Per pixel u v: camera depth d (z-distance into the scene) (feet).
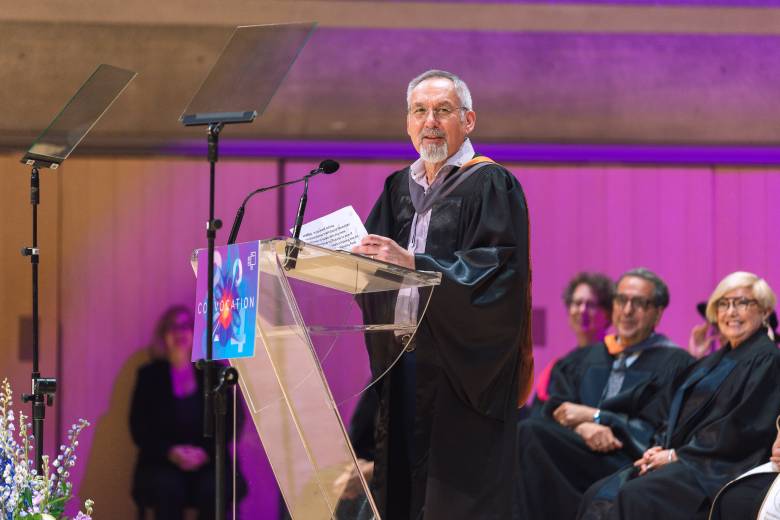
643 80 83.71
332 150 86.17
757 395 52.60
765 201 87.61
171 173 86.79
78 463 82.53
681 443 54.60
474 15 82.38
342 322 32.12
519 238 36.81
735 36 82.99
